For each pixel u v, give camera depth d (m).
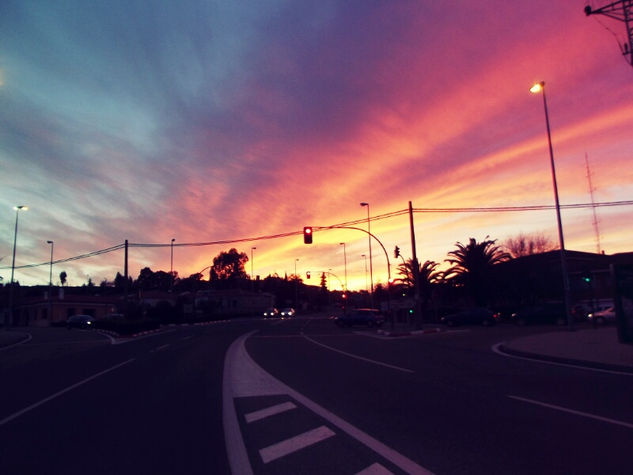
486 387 12.75
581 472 6.20
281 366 18.30
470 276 50.62
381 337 34.66
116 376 16.73
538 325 42.88
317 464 6.80
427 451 7.24
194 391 13.20
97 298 80.00
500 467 6.46
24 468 6.93
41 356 25.88
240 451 7.51
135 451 7.64
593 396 11.20
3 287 88.31
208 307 83.94
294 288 142.38
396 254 44.22
